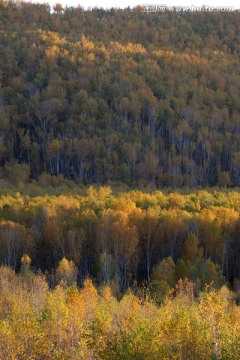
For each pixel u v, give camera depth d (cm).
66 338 4819
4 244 11519
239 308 6103
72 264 10138
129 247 11512
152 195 16212
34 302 6316
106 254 10950
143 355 4116
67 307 5825
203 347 4272
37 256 12125
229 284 10825
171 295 8112
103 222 12012
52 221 12125
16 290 7250
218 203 15662
